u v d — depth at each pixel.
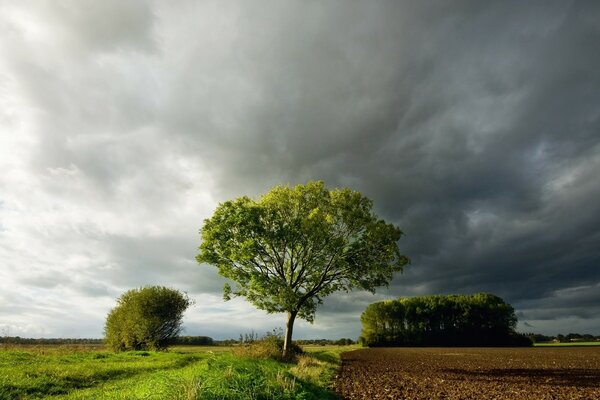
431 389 20.02
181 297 45.41
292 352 32.53
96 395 12.89
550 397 17.69
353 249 33.53
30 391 13.65
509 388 20.66
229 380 12.05
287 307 31.86
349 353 67.25
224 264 33.03
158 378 13.50
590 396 18.05
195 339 100.75
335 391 18.50
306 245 33.72
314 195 35.09
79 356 26.75
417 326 118.00
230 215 33.44
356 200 35.28
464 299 120.00
